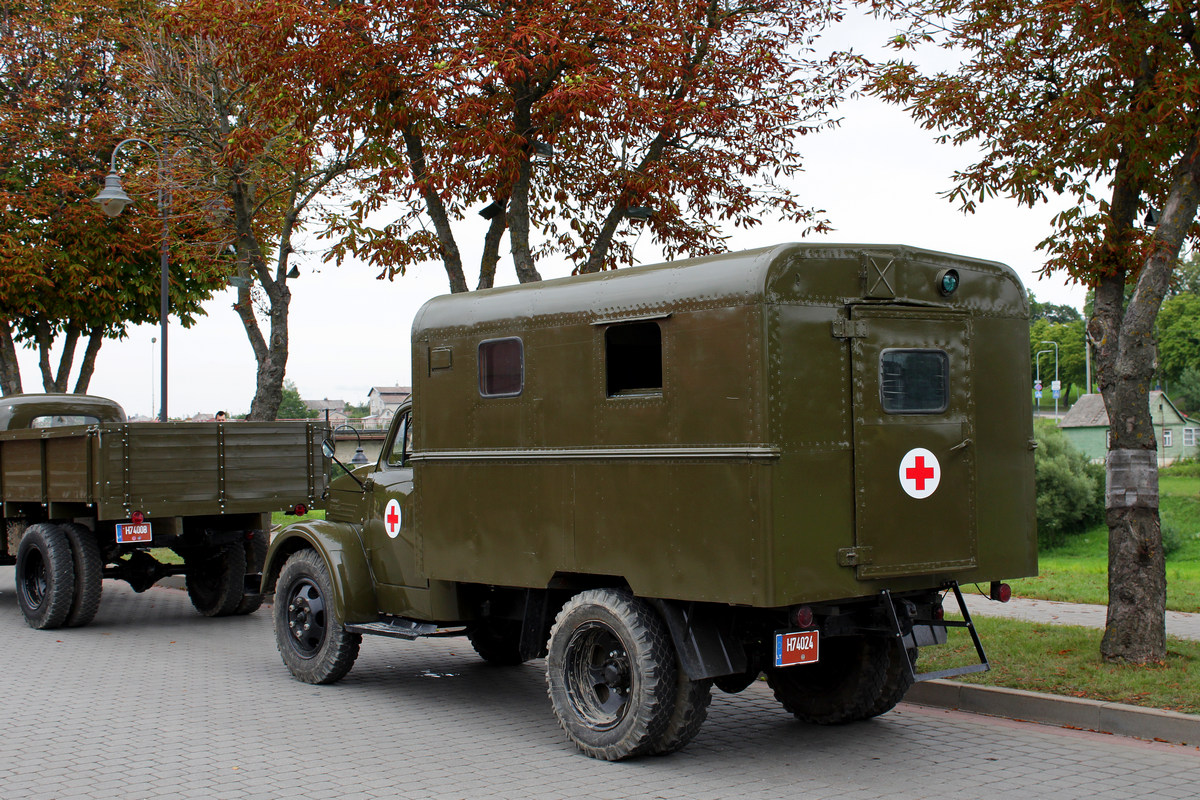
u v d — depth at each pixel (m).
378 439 10.31
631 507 6.16
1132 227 8.39
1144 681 7.14
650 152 11.66
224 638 10.88
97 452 10.41
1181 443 76.56
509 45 10.04
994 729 6.84
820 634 6.11
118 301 23.41
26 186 22.23
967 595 11.40
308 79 11.15
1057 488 36.69
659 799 5.41
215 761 6.15
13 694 8.06
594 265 11.74
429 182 10.79
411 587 7.95
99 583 11.34
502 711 7.55
